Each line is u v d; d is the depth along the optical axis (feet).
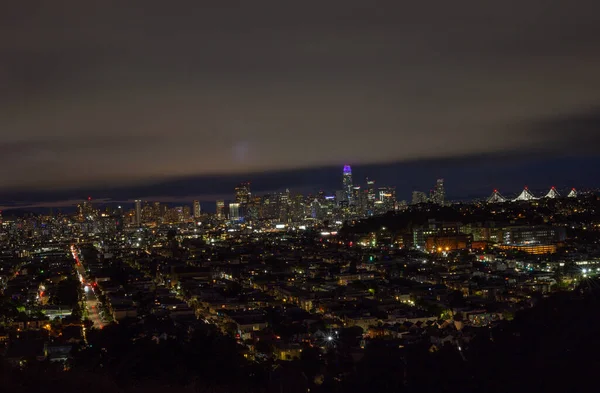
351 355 605.31
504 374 493.36
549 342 542.98
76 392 258.37
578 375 462.19
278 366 567.18
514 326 627.87
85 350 576.20
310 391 505.25
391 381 512.63
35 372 269.85
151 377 433.07
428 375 514.68
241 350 646.74
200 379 446.60
